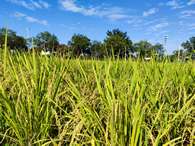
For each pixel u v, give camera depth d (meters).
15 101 1.52
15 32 39.47
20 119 1.31
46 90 1.66
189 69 2.17
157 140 1.06
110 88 1.39
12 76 1.72
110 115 1.16
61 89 1.98
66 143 1.47
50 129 1.57
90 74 2.51
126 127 1.18
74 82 2.24
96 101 1.66
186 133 1.40
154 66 2.00
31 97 1.51
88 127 1.24
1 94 1.33
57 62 2.95
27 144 1.32
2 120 1.54
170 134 1.47
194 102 1.65
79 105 1.32
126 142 1.21
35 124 1.37
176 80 1.79
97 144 1.23
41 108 1.44
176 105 1.70
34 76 1.70
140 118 1.12
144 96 1.79
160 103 1.62
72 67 2.54
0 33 37.78
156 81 1.86
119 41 41.22
